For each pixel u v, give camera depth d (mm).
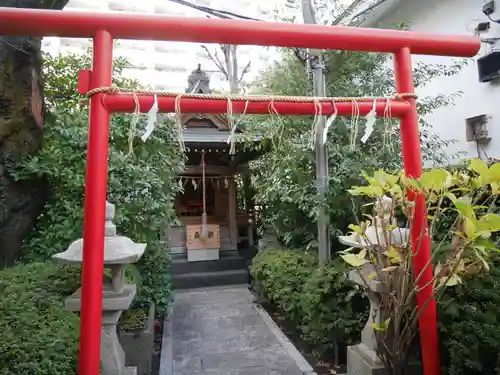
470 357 2150
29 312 2170
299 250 4949
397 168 3516
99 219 1655
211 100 1795
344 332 3256
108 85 1708
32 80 3518
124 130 3838
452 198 1605
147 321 3529
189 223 7723
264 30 1802
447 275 1758
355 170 3477
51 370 1794
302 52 3922
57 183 3770
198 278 6703
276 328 4465
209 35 1775
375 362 2551
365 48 1973
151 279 4332
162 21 1720
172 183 4562
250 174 7055
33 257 3562
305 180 4090
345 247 4129
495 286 2312
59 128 3648
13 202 3424
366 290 2734
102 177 1673
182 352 3742
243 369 3342
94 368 1596
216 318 4879
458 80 4605
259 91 4805
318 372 3287
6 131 3322
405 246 1913
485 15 4086
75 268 3055
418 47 2012
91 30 1705
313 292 3432
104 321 2316
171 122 4273
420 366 2729
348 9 4348
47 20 1646
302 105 1892
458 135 4613
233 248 7844
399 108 1975
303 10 3908
